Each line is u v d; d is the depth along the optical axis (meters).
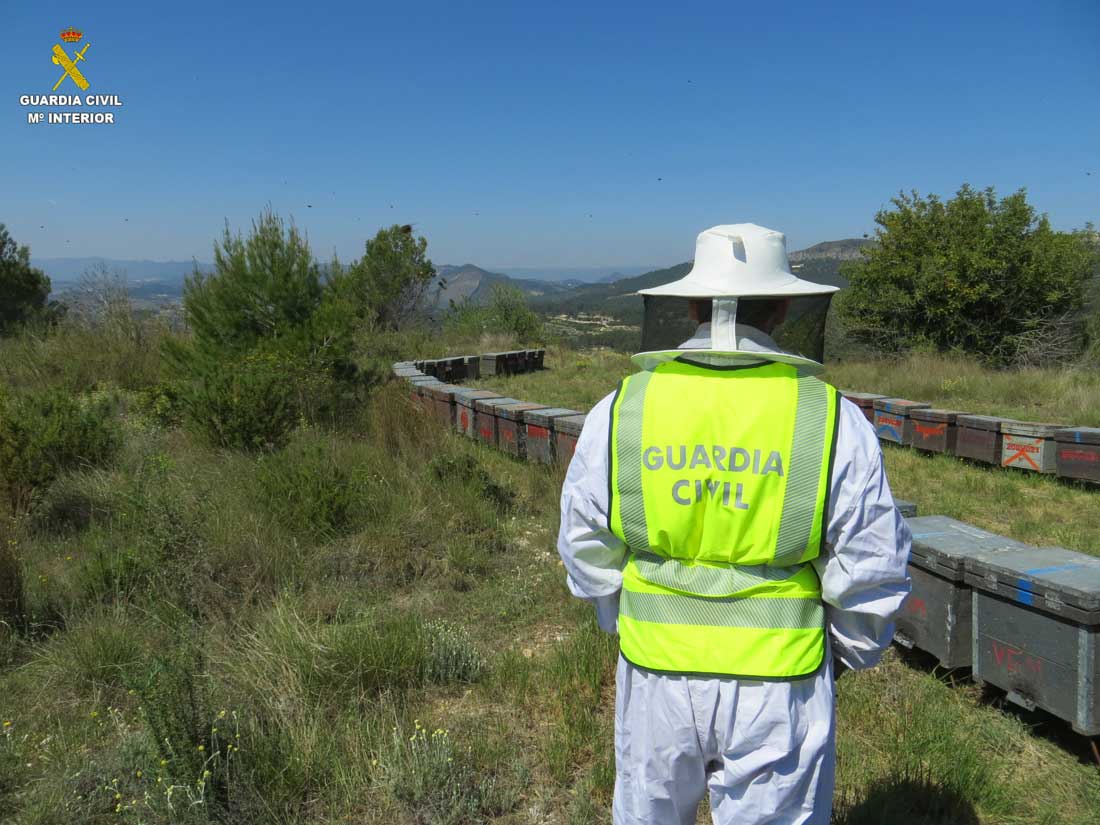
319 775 2.91
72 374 11.22
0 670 3.71
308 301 10.21
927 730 3.20
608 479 1.65
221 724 2.92
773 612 1.58
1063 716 3.01
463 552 5.24
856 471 1.52
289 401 8.19
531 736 3.29
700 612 1.61
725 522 1.56
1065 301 19.50
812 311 1.70
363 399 9.41
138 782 2.78
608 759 3.07
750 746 1.56
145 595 4.27
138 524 5.03
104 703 3.45
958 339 19.84
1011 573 3.18
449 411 9.80
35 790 2.79
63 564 4.79
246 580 4.56
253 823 2.63
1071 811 2.79
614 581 1.77
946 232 19.84
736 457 1.55
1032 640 3.14
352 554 5.09
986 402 13.06
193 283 10.14
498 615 4.50
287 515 5.40
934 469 8.22
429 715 3.39
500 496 6.73
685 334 1.75
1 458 5.48
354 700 3.37
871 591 1.54
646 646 1.65
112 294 14.02
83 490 5.93
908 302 19.66
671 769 1.65
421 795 2.80
